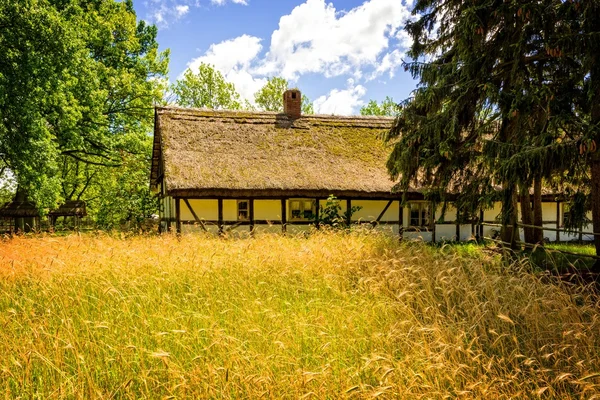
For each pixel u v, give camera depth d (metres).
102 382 3.26
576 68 6.77
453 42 8.93
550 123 6.41
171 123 14.43
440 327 3.88
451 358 3.39
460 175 8.41
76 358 3.33
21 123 11.01
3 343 3.60
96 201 25.47
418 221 14.80
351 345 3.68
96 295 5.13
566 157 6.01
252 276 5.74
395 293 5.01
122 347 3.52
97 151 18.92
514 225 7.96
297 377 2.97
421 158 8.41
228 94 30.03
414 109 8.89
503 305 4.40
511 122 7.55
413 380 2.90
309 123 15.96
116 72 18.27
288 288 5.52
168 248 6.88
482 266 5.70
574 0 6.00
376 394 2.56
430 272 5.65
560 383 3.19
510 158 6.39
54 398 2.99
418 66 8.71
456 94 8.12
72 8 14.40
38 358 3.39
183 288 5.44
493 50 7.57
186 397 2.97
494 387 2.96
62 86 12.18
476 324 3.87
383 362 3.31
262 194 12.34
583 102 6.71
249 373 3.20
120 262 6.10
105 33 17.88
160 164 16.77
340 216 13.24
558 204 15.45
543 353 3.55
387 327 4.07
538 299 4.26
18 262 5.83
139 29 21.66
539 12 6.37
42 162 11.64
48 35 11.36
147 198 21.62
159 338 3.66
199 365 3.33
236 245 7.23
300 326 3.95
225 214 13.41
